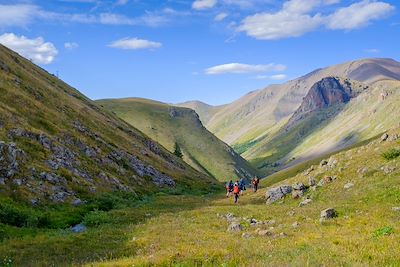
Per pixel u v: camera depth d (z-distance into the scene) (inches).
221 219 1218.0
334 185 1565.0
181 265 583.2
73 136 2519.7
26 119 2251.5
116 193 2082.9
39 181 1608.0
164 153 5073.8
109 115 5231.3
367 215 943.7
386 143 1792.6
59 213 1398.9
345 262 518.0
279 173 4633.4
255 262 553.3
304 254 569.9
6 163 1553.9
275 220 1075.3
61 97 3548.2
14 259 788.6
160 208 1765.5
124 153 3102.9
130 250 793.6
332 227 840.3
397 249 561.9
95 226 1247.5
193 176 4505.4
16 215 1205.1
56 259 765.3
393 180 1296.8
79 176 1974.7
